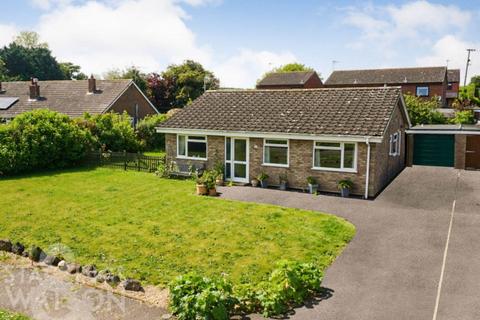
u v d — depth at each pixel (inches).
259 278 419.5
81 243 517.7
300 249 490.0
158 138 1413.6
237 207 659.4
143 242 518.9
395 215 613.3
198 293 340.5
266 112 879.1
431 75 2583.7
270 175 826.2
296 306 359.3
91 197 729.0
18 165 940.0
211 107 965.2
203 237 533.3
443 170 992.9
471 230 542.0
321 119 797.2
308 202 693.9
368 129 729.0
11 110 1631.4
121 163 1024.2
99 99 1595.7
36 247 465.1
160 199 712.4
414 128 1062.4
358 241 511.8
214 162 890.1
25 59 3154.5
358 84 2723.9
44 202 697.6
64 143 1018.1
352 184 743.1
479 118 1862.7
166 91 2404.0
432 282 401.1
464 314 343.6
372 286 395.5
